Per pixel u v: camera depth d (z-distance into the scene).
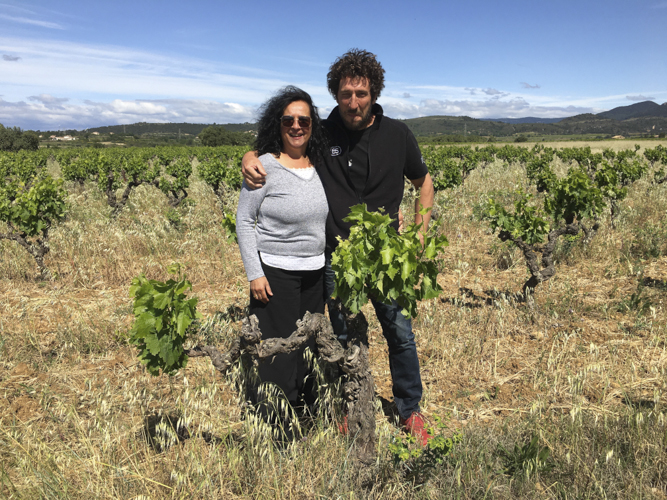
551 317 4.33
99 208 10.98
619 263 5.67
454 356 3.63
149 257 6.58
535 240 4.57
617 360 3.46
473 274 5.88
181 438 2.56
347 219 2.10
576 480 2.12
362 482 2.15
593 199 5.59
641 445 2.29
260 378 2.54
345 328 2.72
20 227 5.67
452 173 12.62
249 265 2.44
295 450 2.30
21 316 4.46
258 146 2.50
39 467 2.22
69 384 3.25
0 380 3.33
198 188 14.70
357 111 2.28
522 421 2.67
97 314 4.62
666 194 9.83
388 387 3.25
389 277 2.03
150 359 2.25
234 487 2.19
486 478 2.09
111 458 2.31
